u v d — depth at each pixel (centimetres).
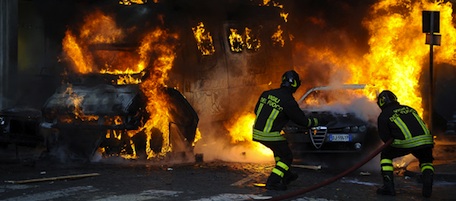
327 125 1048
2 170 987
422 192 769
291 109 779
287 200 729
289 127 1062
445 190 828
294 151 1061
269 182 803
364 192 799
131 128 1052
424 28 1339
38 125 1123
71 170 985
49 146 1095
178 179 891
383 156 790
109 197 744
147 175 929
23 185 832
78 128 1053
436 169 970
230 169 1002
